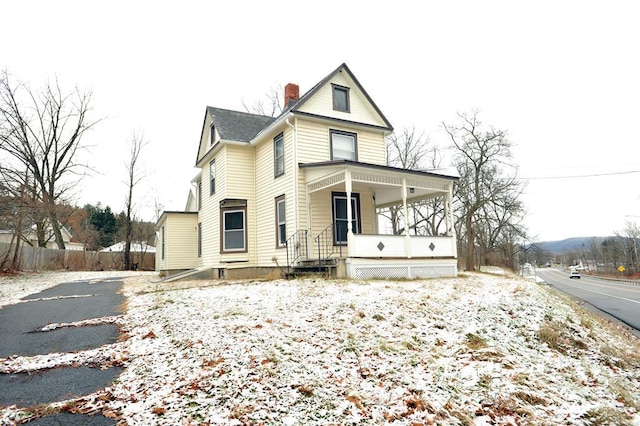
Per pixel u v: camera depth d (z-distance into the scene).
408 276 13.04
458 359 5.73
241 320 6.68
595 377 5.75
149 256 32.84
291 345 5.61
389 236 12.80
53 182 27.39
